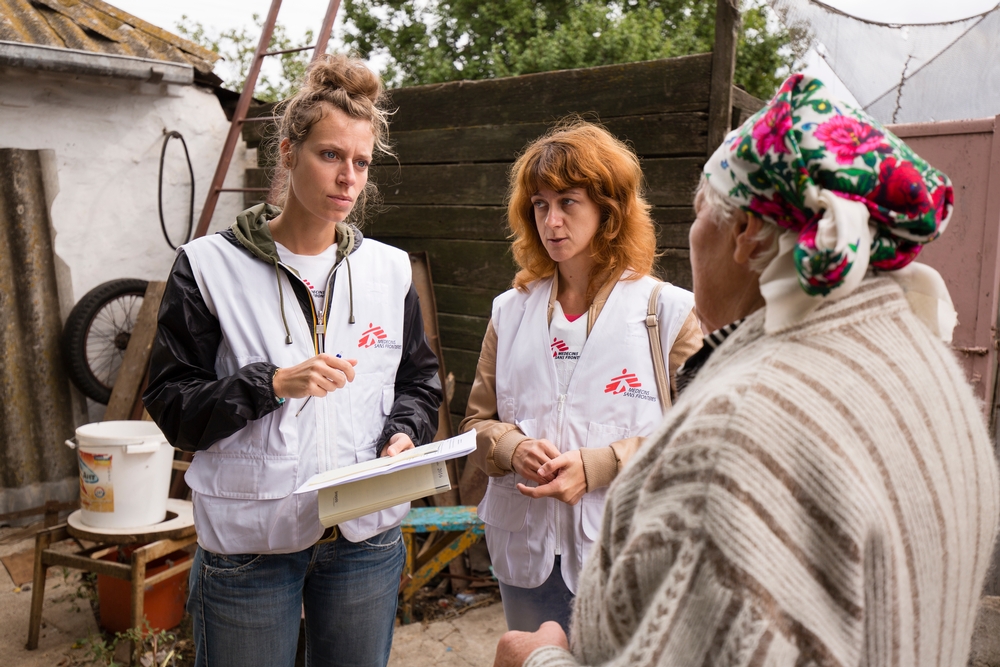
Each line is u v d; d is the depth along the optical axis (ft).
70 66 13.34
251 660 5.26
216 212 16.63
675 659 2.13
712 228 2.84
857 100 10.22
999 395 8.97
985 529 2.58
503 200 12.48
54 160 14.34
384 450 5.48
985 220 8.83
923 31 9.82
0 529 14.01
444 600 11.06
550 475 5.47
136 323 14.70
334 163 5.25
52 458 14.48
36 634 9.79
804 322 2.36
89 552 10.41
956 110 9.71
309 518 5.23
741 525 2.08
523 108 12.10
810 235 2.30
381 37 40.22
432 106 13.25
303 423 5.31
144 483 9.40
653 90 10.67
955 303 9.11
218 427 5.04
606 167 5.78
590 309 5.98
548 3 36.81
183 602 10.23
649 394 5.71
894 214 2.35
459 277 13.20
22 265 14.06
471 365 13.12
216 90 16.74
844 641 2.09
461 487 12.62
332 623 5.52
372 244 6.08
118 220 15.26
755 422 2.17
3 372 13.94
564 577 5.64
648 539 2.29
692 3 37.17
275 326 5.39
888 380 2.29
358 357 5.68
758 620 2.03
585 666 2.69
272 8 15.31
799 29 10.46
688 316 5.77
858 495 2.09
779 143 2.35
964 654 2.63
